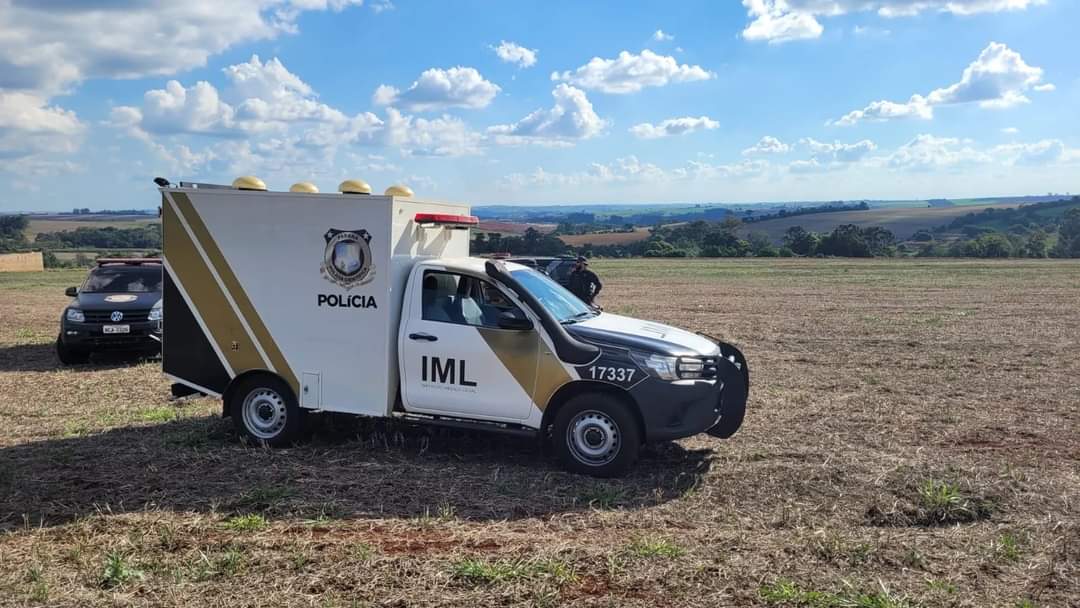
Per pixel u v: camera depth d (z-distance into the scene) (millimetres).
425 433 8438
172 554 5199
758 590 4637
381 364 7551
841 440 8375
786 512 6105
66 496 6418
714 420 7184
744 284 38281
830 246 81812
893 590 4652
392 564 4984
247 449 7871
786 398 10633
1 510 6074
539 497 6496
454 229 8766
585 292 18328
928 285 36156
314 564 5016
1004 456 7742
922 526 5938
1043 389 11359
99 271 15102
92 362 14328
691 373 7035
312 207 7605
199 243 7949
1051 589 4715
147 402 10484
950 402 10398
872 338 17406
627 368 6941
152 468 7188
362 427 8586
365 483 6801
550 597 4543
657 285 38000
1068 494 6469
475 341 7316
